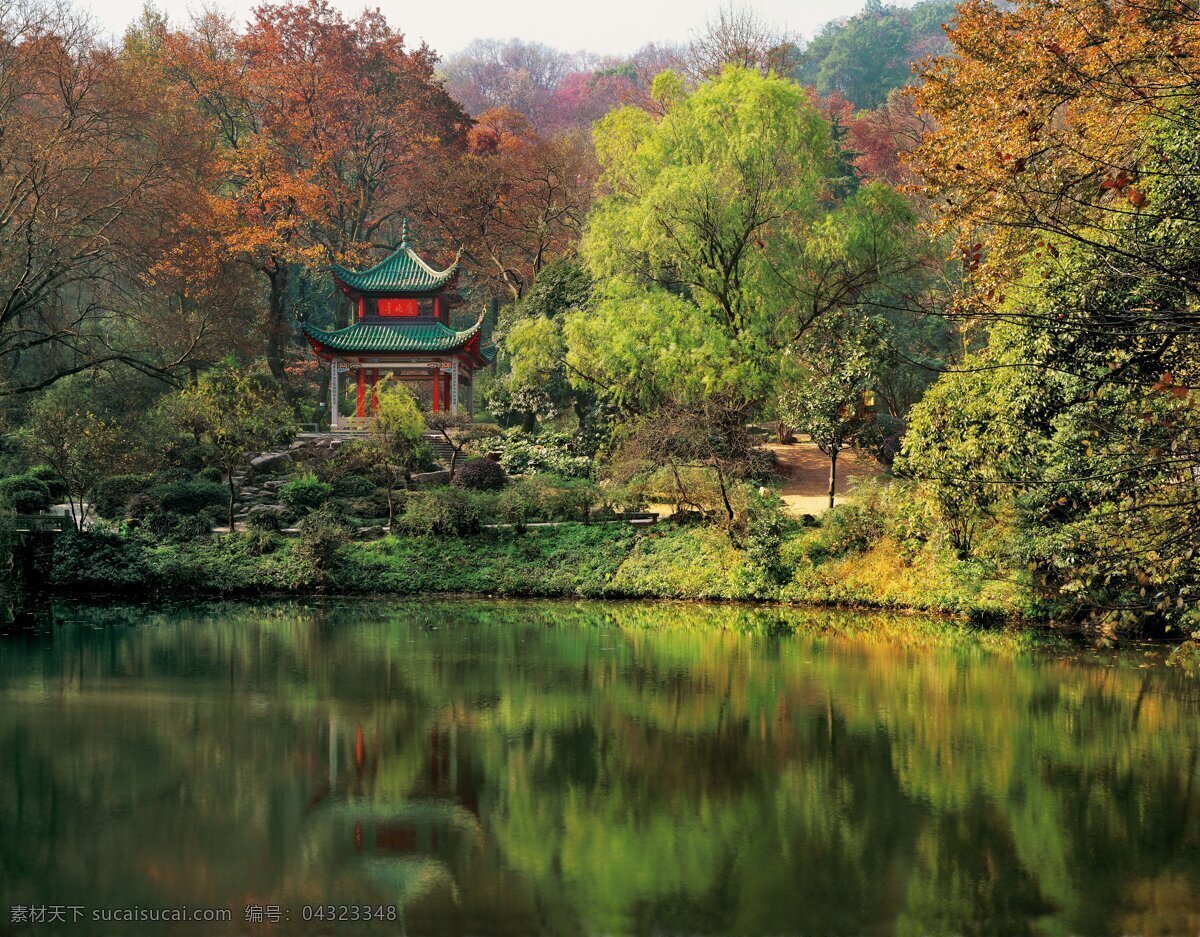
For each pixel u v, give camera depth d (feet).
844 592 87.81
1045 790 38.96
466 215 189.16
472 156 192.44
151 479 119.96
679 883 30.94
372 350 153.99
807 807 37.40
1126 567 55.16
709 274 119.55
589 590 96.99
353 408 184.55
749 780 40.60
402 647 70.18
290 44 198.39
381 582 100.94
